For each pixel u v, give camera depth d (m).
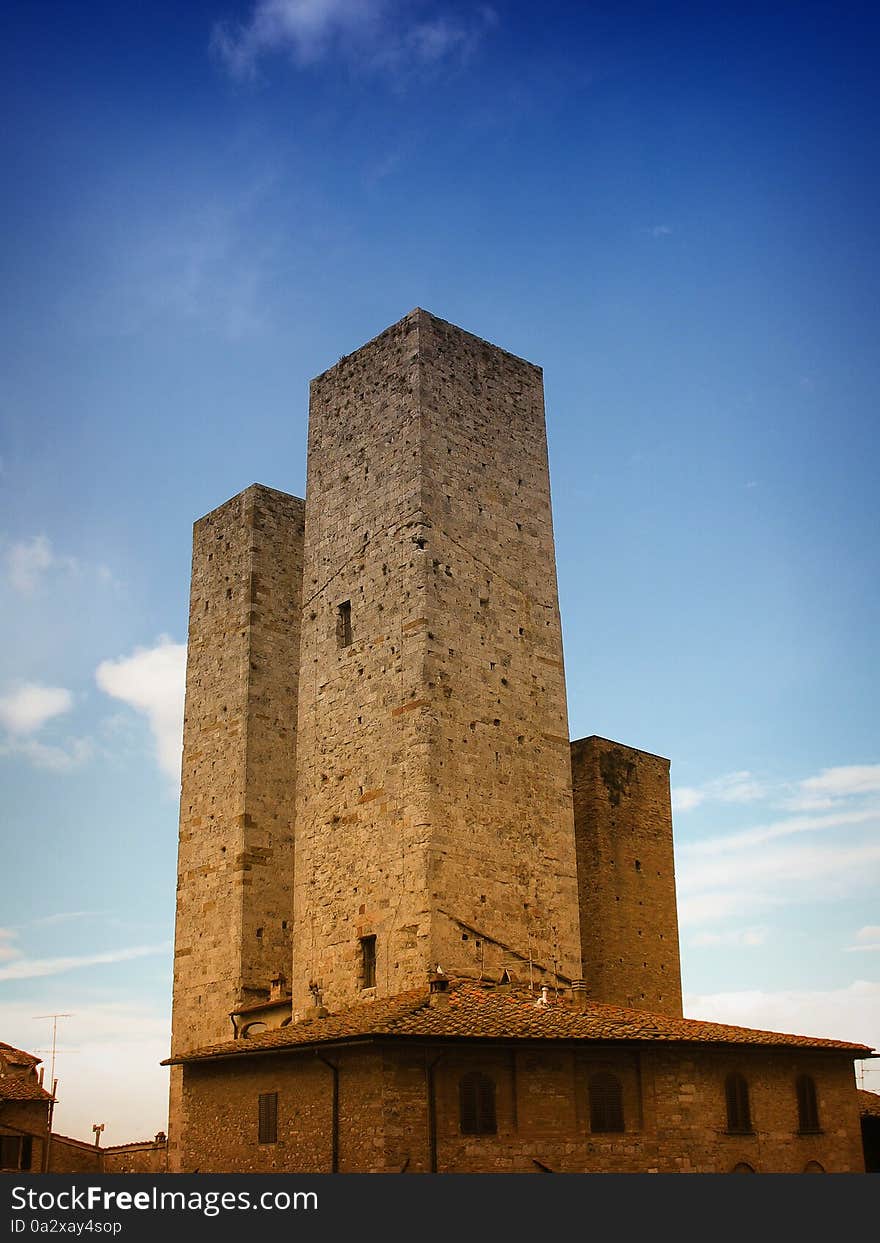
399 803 42.78
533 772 45.47
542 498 49.91
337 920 44.03
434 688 43.25
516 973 42.34
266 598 56.38
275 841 53.34
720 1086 38.06
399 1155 32.84
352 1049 34.59
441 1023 34.62
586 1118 35.66
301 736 47.88
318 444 51.09
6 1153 57.78
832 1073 41.19
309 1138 35.34
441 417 47.06
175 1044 52.66
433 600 44.31
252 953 51.16
